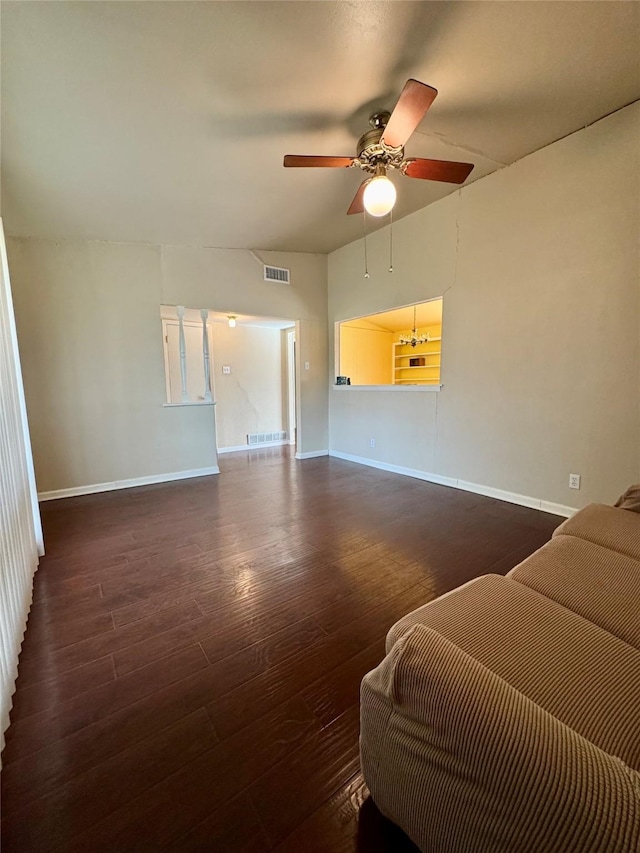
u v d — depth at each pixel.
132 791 1.03
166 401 4.25
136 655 1.55
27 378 3.50
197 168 2.71
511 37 1.79
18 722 1.24
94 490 3.88
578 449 2.88
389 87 2.03
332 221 3.93
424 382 7.58
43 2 1.46
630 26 1.74
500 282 3.26
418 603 1.88
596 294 2.69
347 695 1.35
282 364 6.43
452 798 0.70
